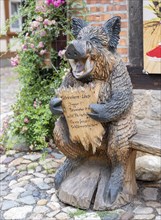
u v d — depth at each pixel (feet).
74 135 9.70
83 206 9.68
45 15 14.16
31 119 13.80
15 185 11.22
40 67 14.76
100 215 9.39
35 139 13.53
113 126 9.58
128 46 13.23
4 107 22.18
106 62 9.43
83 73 9.35
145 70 12.87
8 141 13.82
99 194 9.76
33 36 14.52
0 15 45.65
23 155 13.35
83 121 9.51
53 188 10.93
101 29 9.54
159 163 11.41
